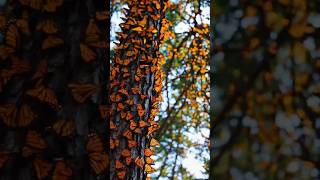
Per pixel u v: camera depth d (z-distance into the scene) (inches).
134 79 205.9
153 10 215.5
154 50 213.5
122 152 195.5
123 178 194.1
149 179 211.3
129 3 216.7
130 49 209.6
